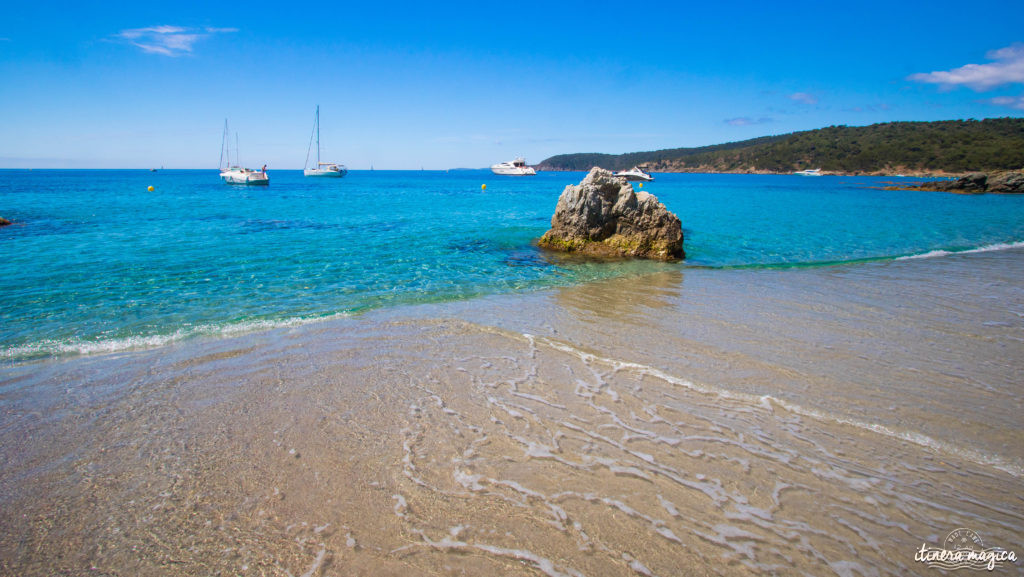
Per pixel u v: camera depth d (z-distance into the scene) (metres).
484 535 3.90
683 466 4.83
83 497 4.30
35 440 5.17
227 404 6.00
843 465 4.87
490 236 21.59
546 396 6.31
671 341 8.44
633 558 3.68
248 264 14.79
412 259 16.27
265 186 74.44
